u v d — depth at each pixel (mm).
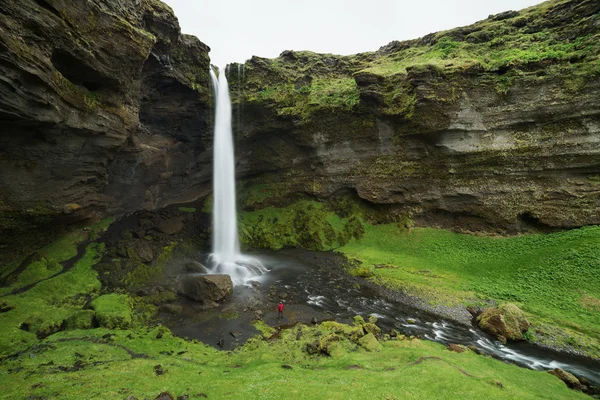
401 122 35688
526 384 12859
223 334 18125
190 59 35469
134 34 23422
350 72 45969
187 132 39562
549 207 28234
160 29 29531
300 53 49000
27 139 19656
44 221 23812
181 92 35719
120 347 15422
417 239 34406
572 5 31562
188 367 13406
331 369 13336
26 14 15922
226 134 43219
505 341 18156
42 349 14492
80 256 26141
